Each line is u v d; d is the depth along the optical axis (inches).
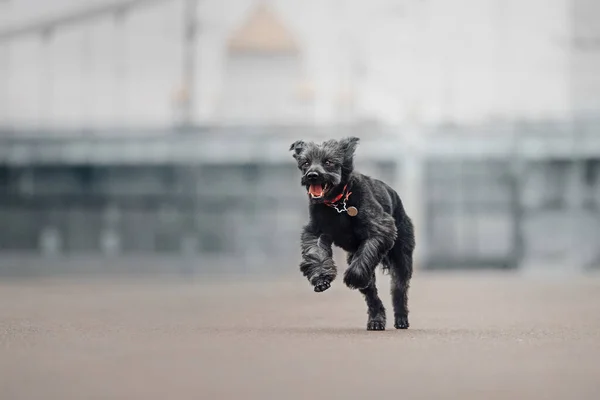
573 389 236.7
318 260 387.9
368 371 266.8
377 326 420.2
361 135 2256.4
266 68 3393.2
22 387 234.1
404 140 2220.7
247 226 2390.5
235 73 3383.4
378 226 392.8
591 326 449.7
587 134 2239.2
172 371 266.5
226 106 3356.3
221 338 371.2
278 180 2394.2
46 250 2442.2
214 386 238.1
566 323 474.6
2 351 319.0
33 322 483.5
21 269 2058.3
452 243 2240.4
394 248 428.8
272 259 2316.7
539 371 269.4
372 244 390.6
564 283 1174.3
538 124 2266.2
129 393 224.8
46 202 2450.8
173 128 2428.6
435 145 2247.8
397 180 2234.3
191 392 227.3
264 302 731.4
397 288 430.3
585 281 1256.8
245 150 2393.0
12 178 2465.6
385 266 433.1
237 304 700.7
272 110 3368.6
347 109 3088.1
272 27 3403.1
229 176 2405.3
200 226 2400.3
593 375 262.1
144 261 2209.6
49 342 352.8
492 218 2249.0
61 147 2447.1
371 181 410.0
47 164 2450.8
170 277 1606.8
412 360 293.0
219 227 2399.1
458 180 2253.9
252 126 2400.3
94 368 272.8
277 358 297.9
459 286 1072.8
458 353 313.1
